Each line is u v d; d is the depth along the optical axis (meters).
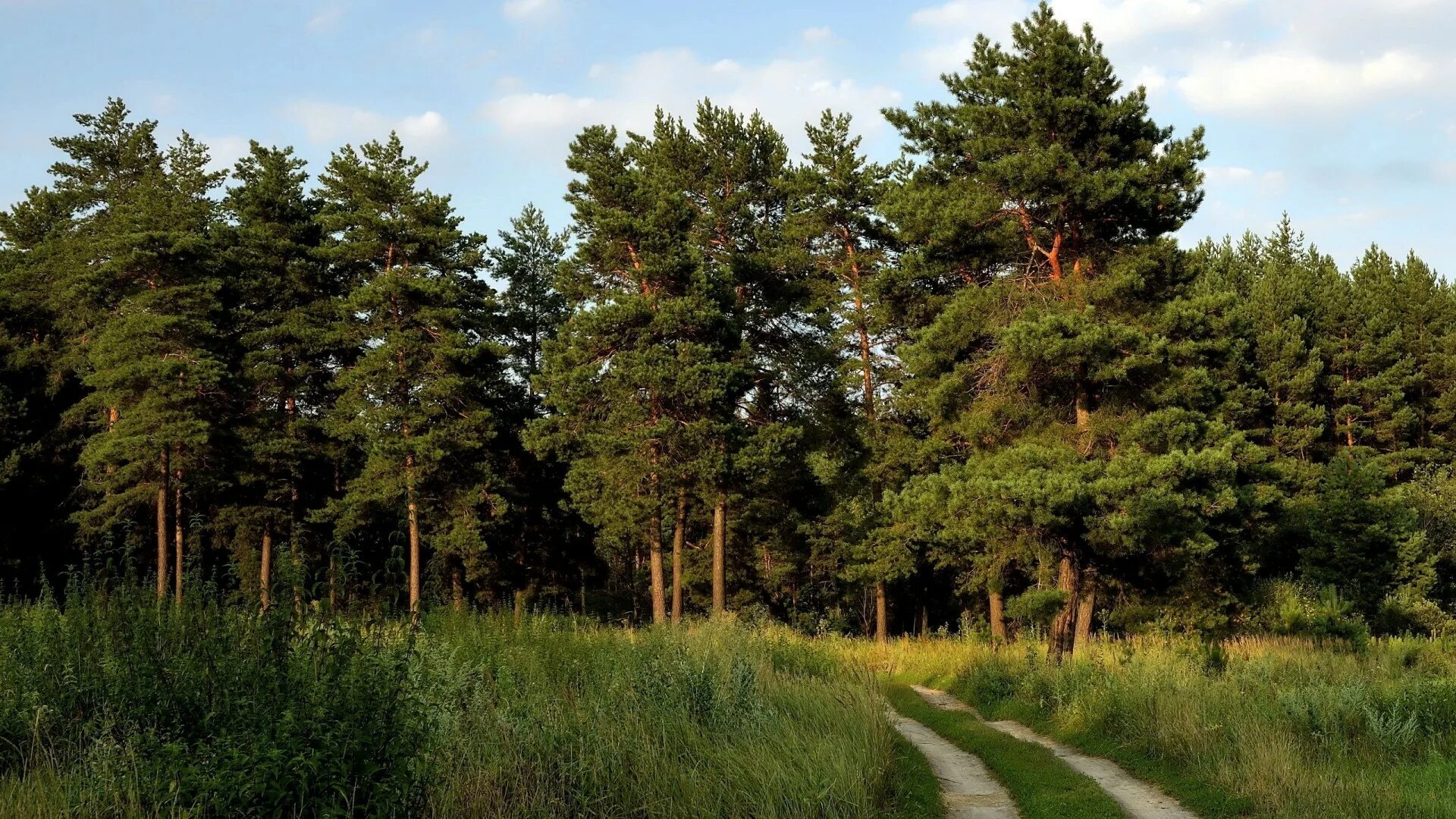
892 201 27.86
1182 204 24.78
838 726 12.28
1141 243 25.80
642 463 33.12
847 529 39.03
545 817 8.18
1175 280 25.80
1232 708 14.30
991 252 26.64
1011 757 13.98
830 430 37.75
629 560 56.09
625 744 9.68
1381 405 49.03
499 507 39.00
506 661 12.26
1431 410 52.91
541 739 9.38
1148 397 24.66
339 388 39.81
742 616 36.69
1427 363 52.56
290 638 7.98
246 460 38.78
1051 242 26.88
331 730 6.84
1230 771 11.61
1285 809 10.30
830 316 37.47
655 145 40.62
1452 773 11.24
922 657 27.86
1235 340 26.20
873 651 30.25
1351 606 28.08
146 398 35.19
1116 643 26.62
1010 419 25.62
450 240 39.19
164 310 37.06
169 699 7.57
